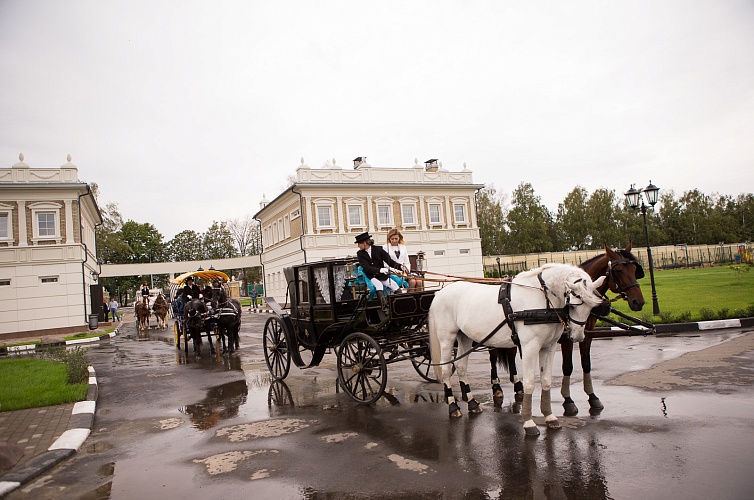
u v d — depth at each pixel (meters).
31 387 10.46
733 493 4.30
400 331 8.64
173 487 5.35
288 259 40.03
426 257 39.16
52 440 7.09
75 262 29.31
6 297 27.78
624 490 4.52
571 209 77.38
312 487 5.08
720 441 5.46
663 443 5.53
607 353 11.50
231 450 6.45
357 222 37.47
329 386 10.19
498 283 7.20
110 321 40.47
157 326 32.50
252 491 5.09
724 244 73.94
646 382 8.34
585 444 5.70
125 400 10.05
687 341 12.27
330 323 9.09
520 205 71.38
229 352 16.30
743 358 9.64
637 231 74.69
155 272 52.81
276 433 7.07
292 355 10.28
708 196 93.31
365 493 4.84
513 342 6.75
